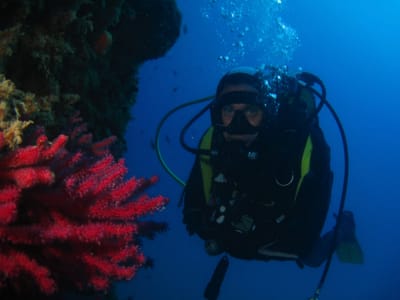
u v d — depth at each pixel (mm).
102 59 3543
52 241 1329
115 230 1301
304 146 2756
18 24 2000
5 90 1562
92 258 1389
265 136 2736
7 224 1225
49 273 1244
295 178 2703
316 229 2900
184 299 14211
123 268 1413
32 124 1825
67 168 1539
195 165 3203
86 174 1542
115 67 4031
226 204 2754
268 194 2695
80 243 1392
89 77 3215
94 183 1400
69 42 2648
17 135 1357
